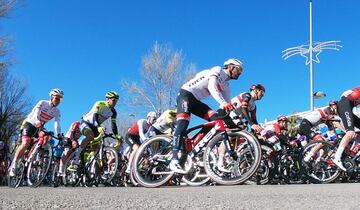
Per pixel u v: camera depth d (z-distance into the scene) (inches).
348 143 255.1
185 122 189.0
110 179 289.6
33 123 285.3
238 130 194.4
